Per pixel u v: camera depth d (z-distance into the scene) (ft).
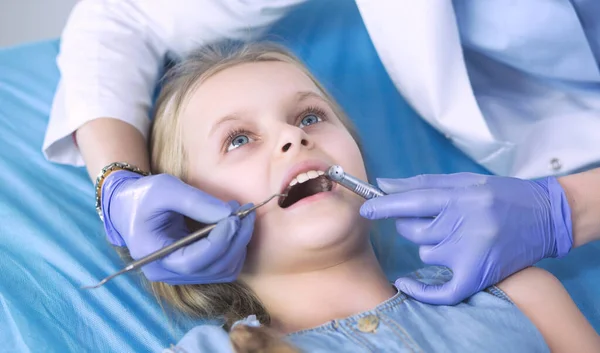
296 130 3.99
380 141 5.72
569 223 4.17
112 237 4.39
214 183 4.12
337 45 6.22
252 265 4.10
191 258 3.69
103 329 4.28
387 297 4.09
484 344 3.58
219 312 4.27
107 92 4.94
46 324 4.29
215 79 4.42
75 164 5.41
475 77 5.75
